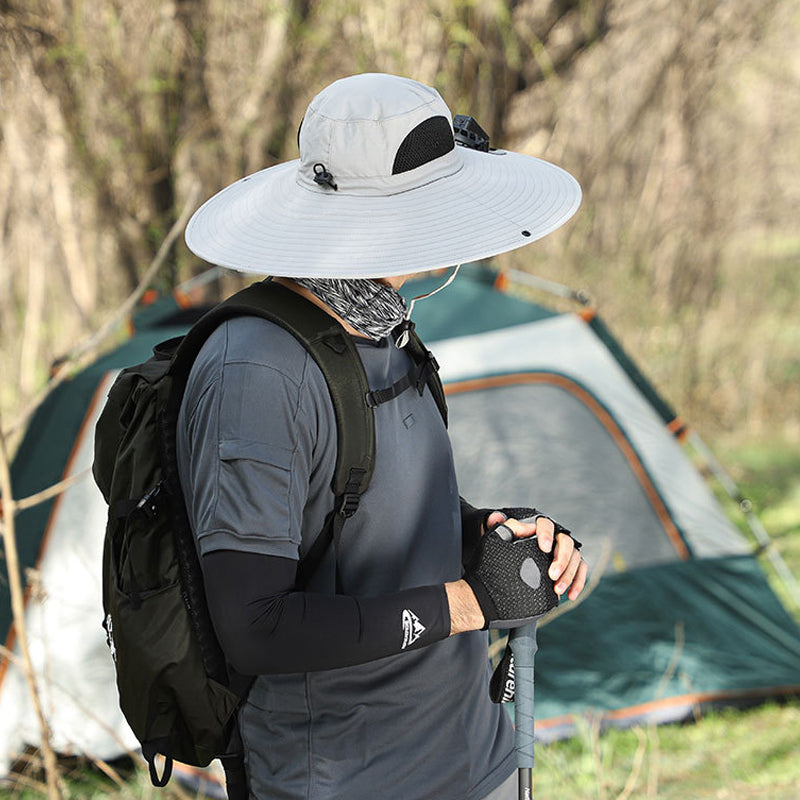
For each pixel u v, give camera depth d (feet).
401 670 9.51
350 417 8.81
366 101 9.14
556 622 26.11
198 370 8.92
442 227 9.02
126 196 36.83
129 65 35.37
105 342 34.76
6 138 36.68
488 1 39.52
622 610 26.43
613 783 22.62
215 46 36.32
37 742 23.45
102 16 34.53
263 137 37.50
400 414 9.43
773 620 27.14
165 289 37.35
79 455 24.54
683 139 53.62
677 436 28.22
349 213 9.11
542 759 23.58
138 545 9.27
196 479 8.64
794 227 56.34
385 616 8.63
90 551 24.22
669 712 25.05
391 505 9.23
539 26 41.22
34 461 24.62
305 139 9.37
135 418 9.50
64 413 24.67
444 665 9.74
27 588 23.99
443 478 9.84
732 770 23.07
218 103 36.73
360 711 9.43
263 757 9.62
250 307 8.89
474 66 40.09
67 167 36.29
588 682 25.39
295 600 8.38
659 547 27.37
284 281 9.30
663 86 51.93
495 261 47.60
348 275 8.64
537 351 27.61
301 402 8.61
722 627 26.78
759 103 55.31
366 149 9.07
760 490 45.50
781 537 39.75
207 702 9.36
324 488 8.93
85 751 21.61
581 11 41.50
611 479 27.37
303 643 8.30
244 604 8.25
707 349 55.42
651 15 48.19
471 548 10.62
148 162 36.55
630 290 54.34
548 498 26.91
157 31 35.29
